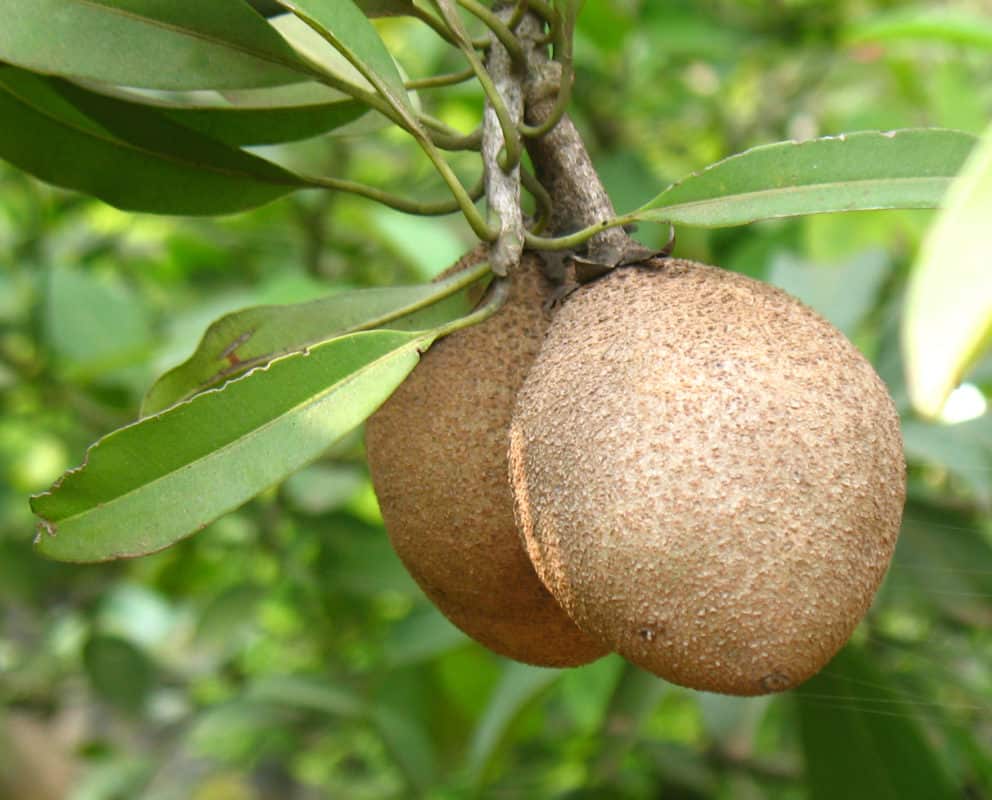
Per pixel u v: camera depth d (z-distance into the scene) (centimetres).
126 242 103
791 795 79
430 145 46
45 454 119
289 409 45
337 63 51
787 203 45
